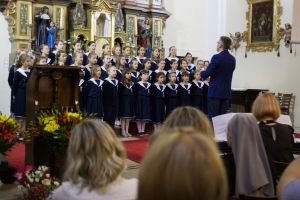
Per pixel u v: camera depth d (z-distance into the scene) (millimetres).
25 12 8578
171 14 11195
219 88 5516
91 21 9414
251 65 11328
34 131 3953
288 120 3533
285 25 10227
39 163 4020
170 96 7941
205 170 845
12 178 3936
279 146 2834
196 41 11898
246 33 11430
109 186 1717
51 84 4477
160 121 7824
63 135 3775
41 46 7883
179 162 847
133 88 7648
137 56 9172
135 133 7848
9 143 3893
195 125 1963
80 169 1731
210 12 12086
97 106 6789
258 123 2941
